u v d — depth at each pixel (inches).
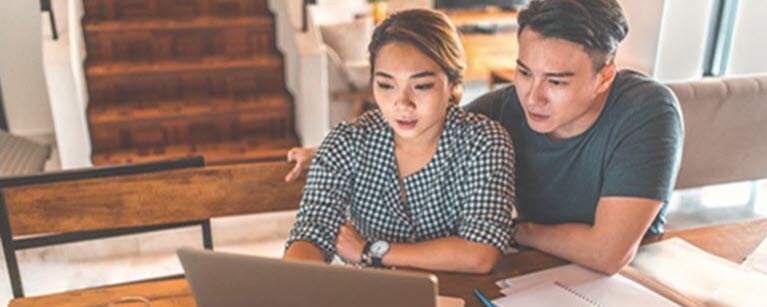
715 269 53.6
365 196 56.4
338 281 35.0
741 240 58.5
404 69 48.6
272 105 147.3
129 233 61.5
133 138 142.1
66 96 129.6
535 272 52.3
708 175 110.1
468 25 263.6
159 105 144.9
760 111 106.4
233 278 37.0
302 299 36.5
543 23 47.1
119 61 147.5
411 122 50.4
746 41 146.9
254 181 62.9
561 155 55.9
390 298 34.7
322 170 55.5
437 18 50.0
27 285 103.5
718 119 104.9
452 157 54.2
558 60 47.2
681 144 53.9
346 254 53.5
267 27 153.8
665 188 52.0
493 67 221.6
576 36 46.3
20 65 164.6
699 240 58.5
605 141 53.4
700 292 50.7
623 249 51.4
